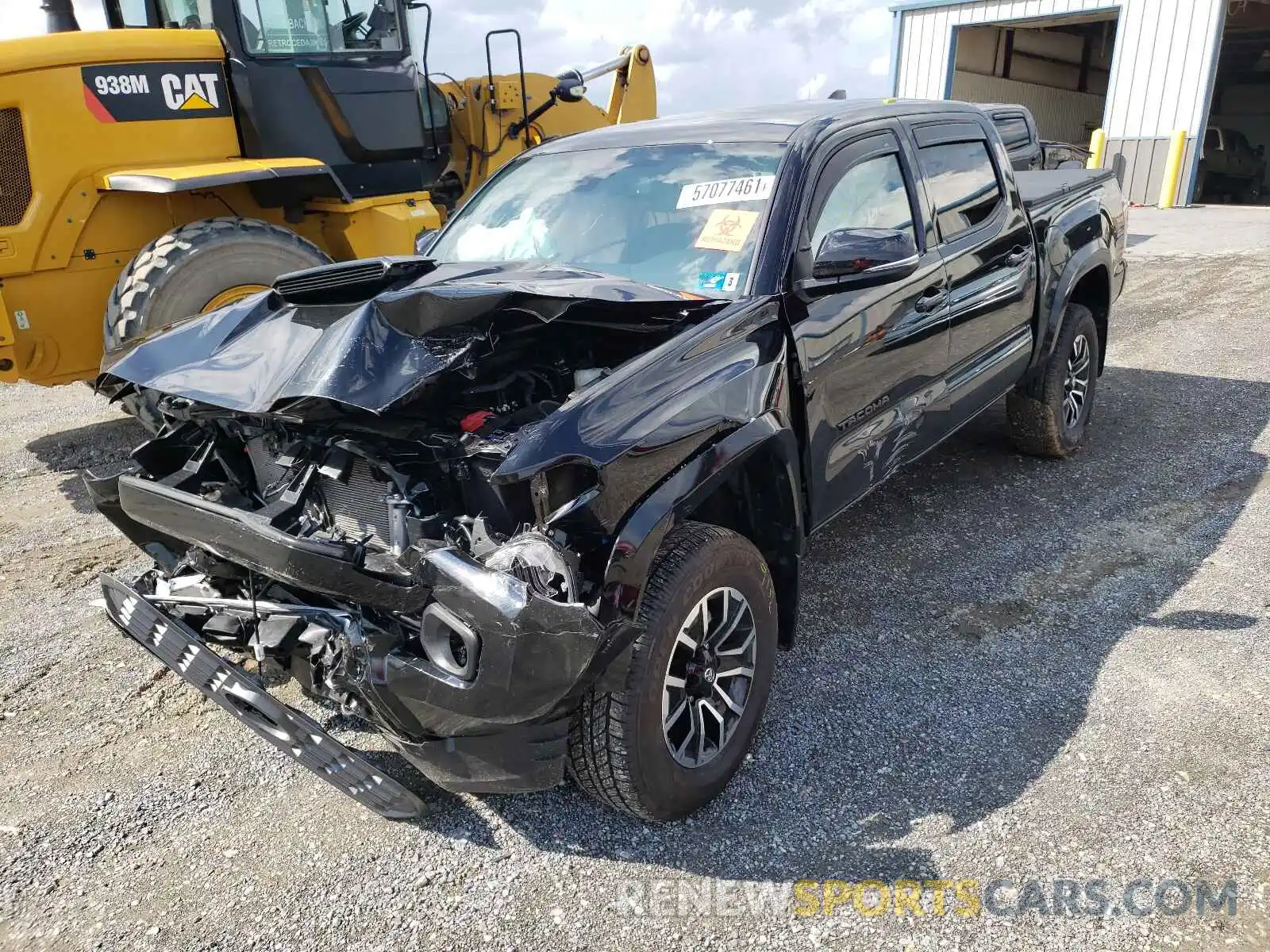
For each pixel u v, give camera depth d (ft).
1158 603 12.39
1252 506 15.25
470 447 7.95
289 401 7.87
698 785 8.64
